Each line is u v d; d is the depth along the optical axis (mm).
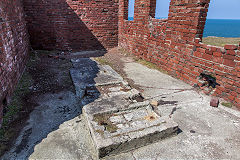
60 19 6734
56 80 4242
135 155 2072
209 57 3344
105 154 2008
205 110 2936
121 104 2984
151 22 5145
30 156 2070
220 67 3154
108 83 3883
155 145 2238
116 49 7496
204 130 2480
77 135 2416
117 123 2523
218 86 3260
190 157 2037
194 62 3729
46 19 6641
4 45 3074
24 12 6328
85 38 7281
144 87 3811
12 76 3402
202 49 3479
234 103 3004
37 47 6996
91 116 2590
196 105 3082
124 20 6809
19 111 2910
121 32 7258
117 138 2084
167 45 4578
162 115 2799
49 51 7012
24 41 5215
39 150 2156
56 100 3332
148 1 5109
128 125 2475
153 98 3322
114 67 5230
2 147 2170
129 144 2102
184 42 3949
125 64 5535
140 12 5641
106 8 7059
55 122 2693
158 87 3805
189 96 3398
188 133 2432
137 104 2938
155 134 2230
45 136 2395
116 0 7059
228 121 2662
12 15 3990
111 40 7668
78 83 3871
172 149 2164
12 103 3051
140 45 5965
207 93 3459
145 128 2291
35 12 6473
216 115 2807
